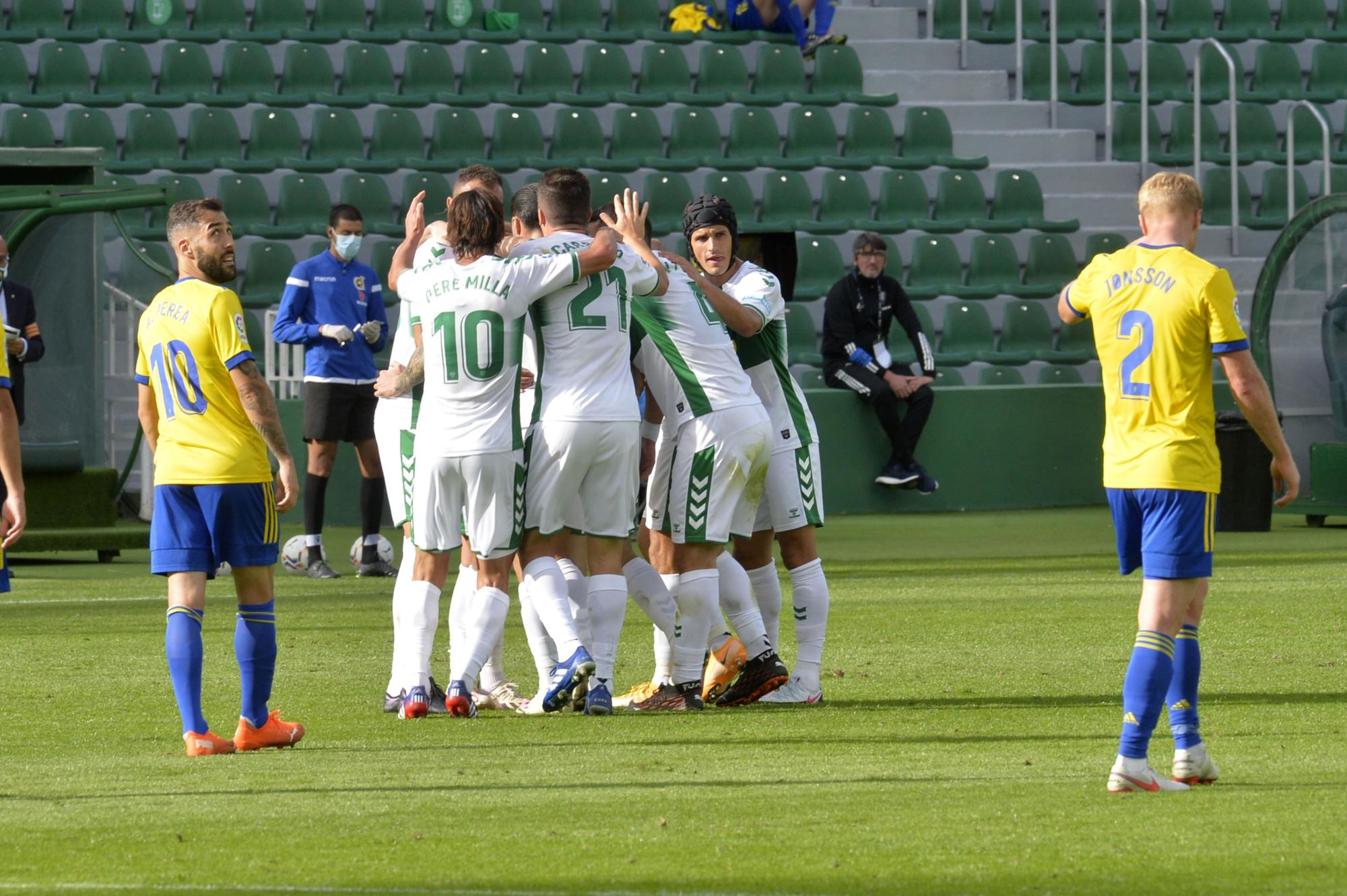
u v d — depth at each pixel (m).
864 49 68.81
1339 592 30.89
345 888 11.42
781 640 26.44
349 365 35.94
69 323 42.50
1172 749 17.03
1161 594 14.74
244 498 17.23
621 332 19.59
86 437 42.69
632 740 17.86
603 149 62.91
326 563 36.50
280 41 64.06
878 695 21.08
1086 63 69.00
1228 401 53.00
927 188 63.19
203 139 59.81
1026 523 48.09
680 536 20.17
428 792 14.91
